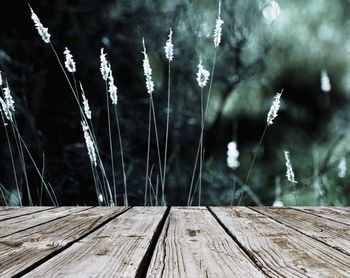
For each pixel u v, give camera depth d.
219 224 1.42
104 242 1.09
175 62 4.88
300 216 1.67
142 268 0.83
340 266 0.84
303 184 4.75
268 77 4.94
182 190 4.73
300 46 4.88
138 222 1.47
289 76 4.88
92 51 4.63
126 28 4.73
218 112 4.91
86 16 4.55
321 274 0.78
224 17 4.95
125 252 0.96
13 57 4.31
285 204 4.67
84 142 4.43
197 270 0.81
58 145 4.32
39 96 4.34
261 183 4.82
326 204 4.48
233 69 4.96
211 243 1.08
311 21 4.86
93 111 4.57
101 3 4.57
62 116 4.41
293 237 1.17
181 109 4.87
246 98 4.89
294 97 4.90
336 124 4.90
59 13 4.43
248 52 4.97
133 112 4.74
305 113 4.89
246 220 1.53
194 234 1.21
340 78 4.86
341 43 4.84
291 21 4.91
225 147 4.88
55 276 0.77
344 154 4.71
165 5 4.79
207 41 4.96
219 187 4.80
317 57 4.86
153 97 4.82
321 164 4.75
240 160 4.81
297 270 0.81
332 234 1.22
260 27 4.98
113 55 4.71
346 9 4.81
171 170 4.71
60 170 4.25
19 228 1.35
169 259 0.90
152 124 4.75
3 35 4.28
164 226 1.37
